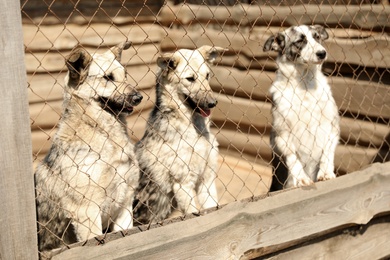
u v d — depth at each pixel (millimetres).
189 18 4719
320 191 3221
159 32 4816
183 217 3002
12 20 2713
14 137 2738
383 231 3420
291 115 3500
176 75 3320
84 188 3027
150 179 3227
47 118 4328
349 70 4074
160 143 3316
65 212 3031
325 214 3229
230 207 3059
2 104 2721
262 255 3133
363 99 3877
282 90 3535
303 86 3516
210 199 3369
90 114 3082
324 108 3518
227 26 4578
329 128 3531
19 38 2723
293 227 3162
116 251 2867
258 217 3088
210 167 3365
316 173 3604
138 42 4707
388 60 3896
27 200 2768
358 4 4203
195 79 3334
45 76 4344
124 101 3107
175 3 4805
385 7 3932
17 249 2766
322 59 3467
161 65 3334
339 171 4113
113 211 3137
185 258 2967
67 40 4418
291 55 3529
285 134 3516
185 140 3287
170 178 3316
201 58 3375
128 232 2904
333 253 3301
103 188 2996
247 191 4039
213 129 4688
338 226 3268
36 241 2789
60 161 3039
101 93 3098
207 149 3338
